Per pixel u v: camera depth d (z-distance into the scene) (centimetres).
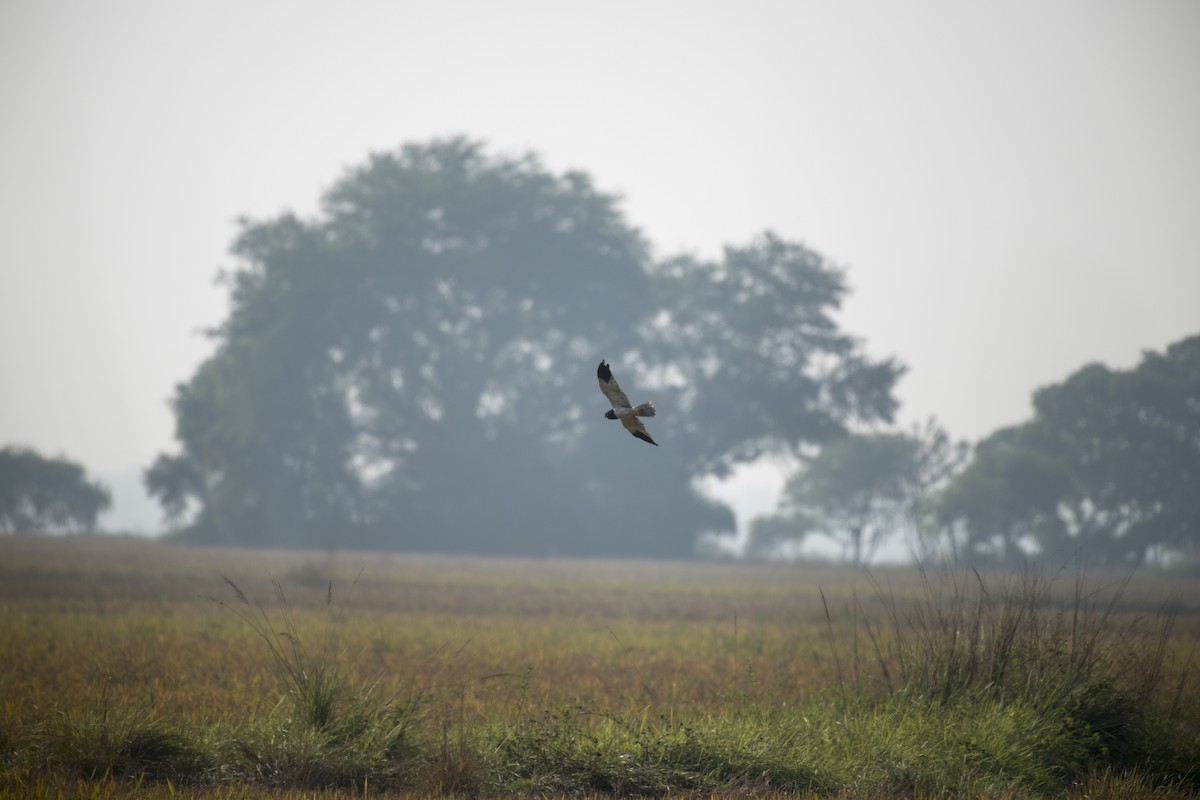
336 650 6956
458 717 4691
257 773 4028
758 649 7806
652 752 4225
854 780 4112
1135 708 4891
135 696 5200
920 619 5325
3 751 4138
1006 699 4853
